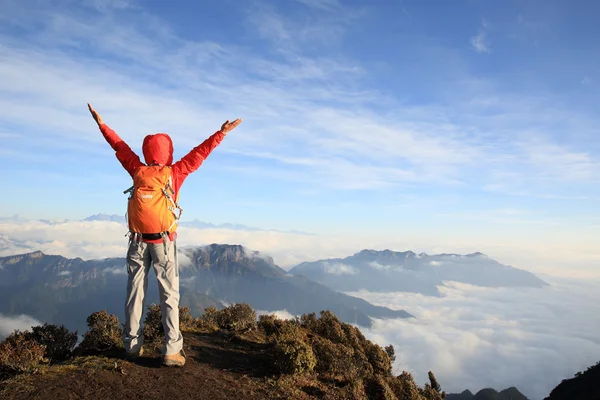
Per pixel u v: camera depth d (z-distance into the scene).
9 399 4.88
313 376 7.80
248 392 6.20
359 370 8.98
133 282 6.20
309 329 11.94
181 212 6.22
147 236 5.91
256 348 8.61
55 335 7.05
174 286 6.29
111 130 6.49
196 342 8.30
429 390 12.06
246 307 10.25
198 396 5.64
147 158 6.15
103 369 5.98
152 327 7.96
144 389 5.54
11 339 6.62
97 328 7.29
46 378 5.55
